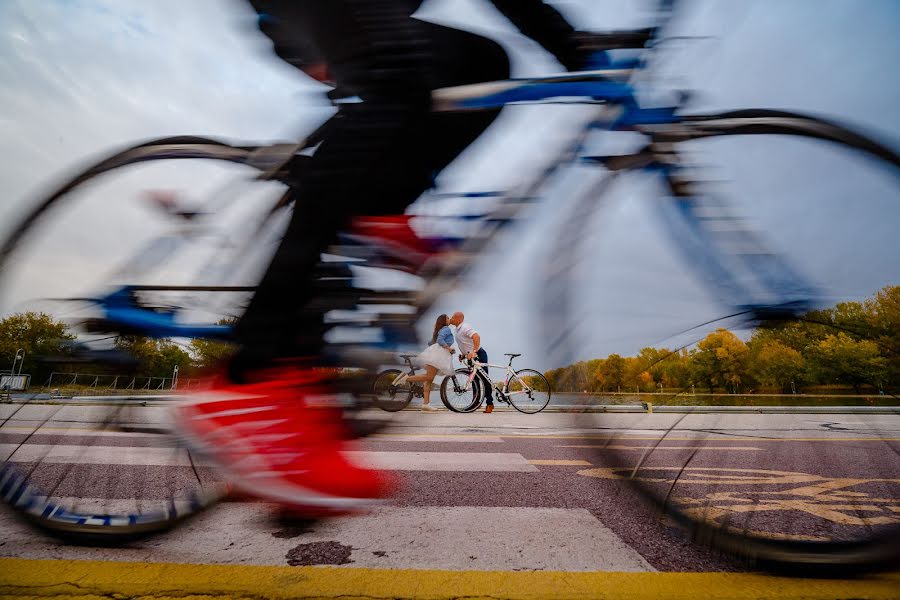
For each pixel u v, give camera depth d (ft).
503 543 4.98
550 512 6.04
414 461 9.32
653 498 4.91
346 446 4.68
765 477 7.39
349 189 4.71
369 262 4.84
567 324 5.21
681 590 3.94
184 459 4.97
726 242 5.29
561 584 4.04
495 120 5.01
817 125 5.14
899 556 3.94
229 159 5.21
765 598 3.81
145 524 4.92
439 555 4.66
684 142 5.24
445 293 4.98
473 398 21.42
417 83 4.72
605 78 5.03
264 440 4.31
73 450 8.91
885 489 6.75
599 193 5.39
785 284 5.14
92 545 4.87
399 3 4.63
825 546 4.21
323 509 4.42
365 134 4.74
